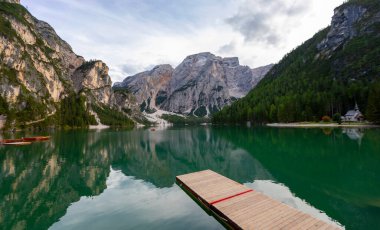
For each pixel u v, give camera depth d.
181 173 32.03
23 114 144.62
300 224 13.79
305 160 34.66
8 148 52.28
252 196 19.02
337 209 17.62
